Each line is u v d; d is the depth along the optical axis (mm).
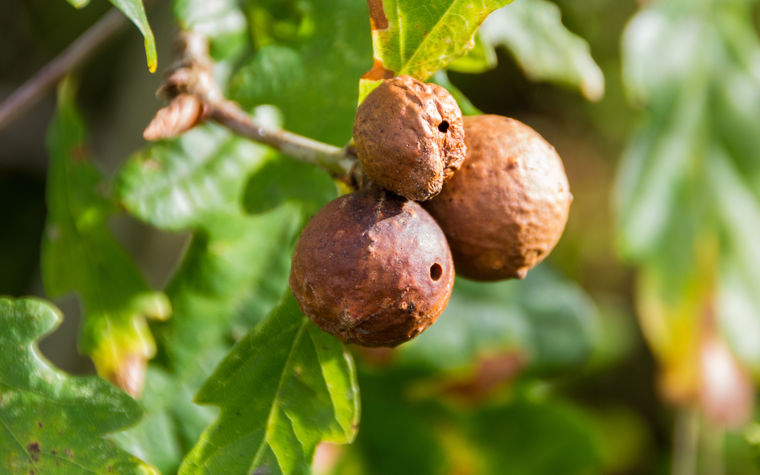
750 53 377
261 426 264
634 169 370
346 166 258
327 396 265
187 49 290
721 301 370
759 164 373
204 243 321
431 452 389
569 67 318
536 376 367
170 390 316
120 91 378
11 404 262
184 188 314
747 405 365
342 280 245
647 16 374
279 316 264
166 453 312
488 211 257
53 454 260
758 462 359
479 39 287
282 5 306
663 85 371
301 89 295
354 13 298
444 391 364
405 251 246
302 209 295
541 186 258
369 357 352
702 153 374
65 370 358
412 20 256
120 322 313
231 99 294
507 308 368
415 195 245
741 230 372
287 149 268
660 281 370
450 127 245
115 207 317
